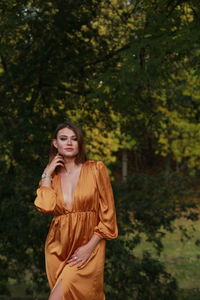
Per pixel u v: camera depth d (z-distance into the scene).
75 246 3.80
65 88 9.95
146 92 9.94
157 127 10.63
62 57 9.38
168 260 12.14
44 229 7.96
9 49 8.84
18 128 8.70
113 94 7.64
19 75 9.20
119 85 7.45
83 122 10.42
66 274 3.74
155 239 8.63
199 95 11.38
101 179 3.83
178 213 8.66
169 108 11.03
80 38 9.48
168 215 8.61
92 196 3.79
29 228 7.96
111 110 10.25
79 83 9.82
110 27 10.12
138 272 7.97
